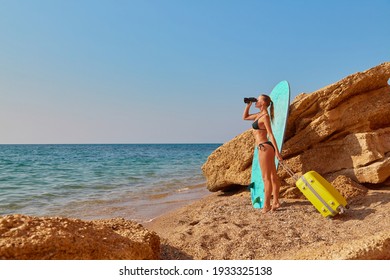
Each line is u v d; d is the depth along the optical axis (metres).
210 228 4.98
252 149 7.96
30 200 9.55
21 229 2.64
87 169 20.94
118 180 14.62
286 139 7.40
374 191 6.25
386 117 7.16
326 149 7.00
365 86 6.99
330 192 5.22
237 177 8.23
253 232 4.68
